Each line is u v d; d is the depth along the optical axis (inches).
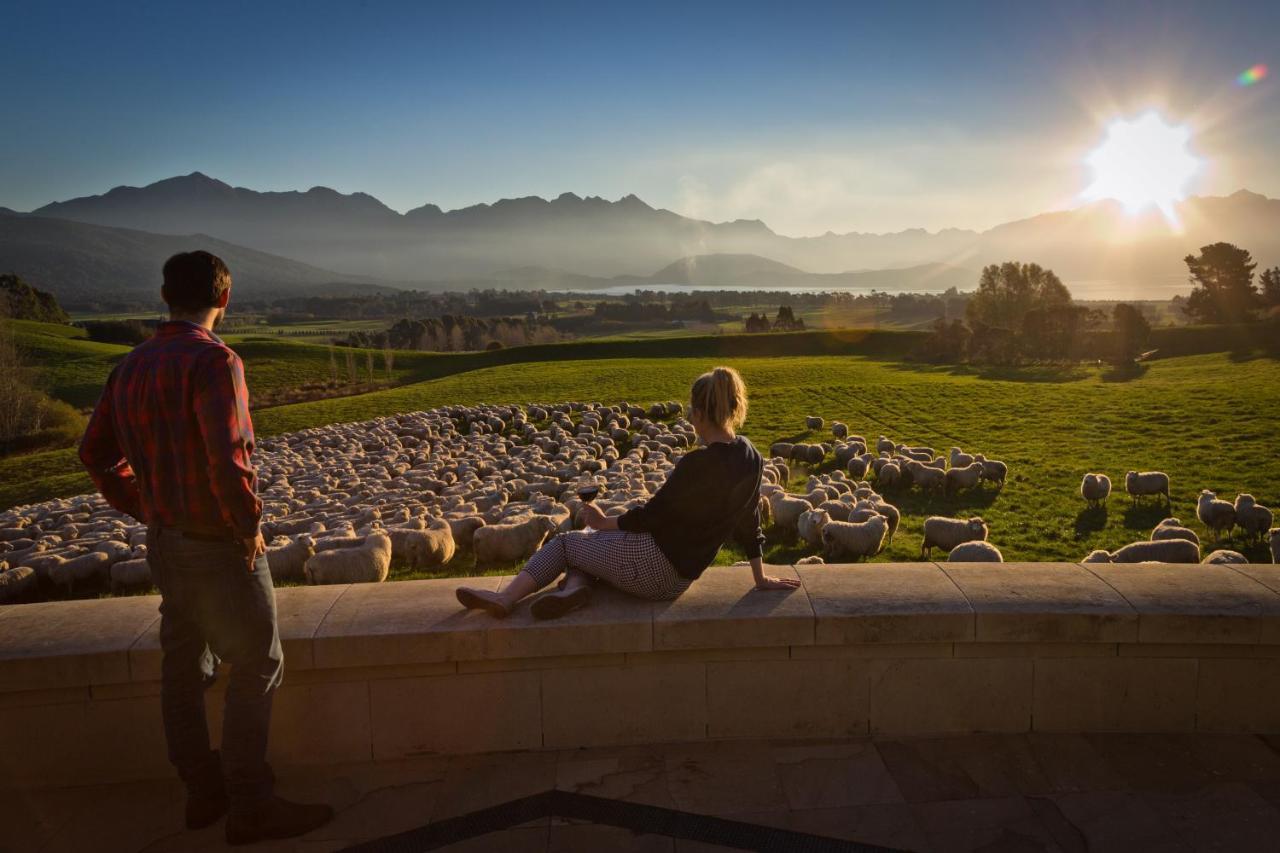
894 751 175.2
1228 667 178.2
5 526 703.7
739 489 173.8
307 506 701.9
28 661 163.2
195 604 144.6
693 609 176.2
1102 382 1781.5
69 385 2667.3
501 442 1108.5
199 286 145.9
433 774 170.9
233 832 150.3
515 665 175.0
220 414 134.9
